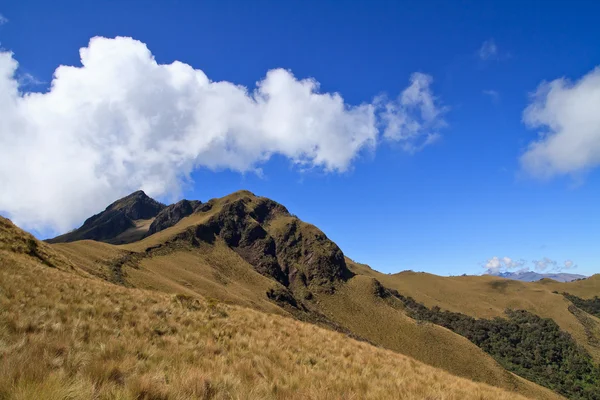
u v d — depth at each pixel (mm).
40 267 20656
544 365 168250
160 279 106312
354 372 11867
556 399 107000
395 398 8922
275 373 9195
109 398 5215
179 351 9469
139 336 10484
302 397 7449
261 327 16172
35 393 4504
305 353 12977
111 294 15789
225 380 7125
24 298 11383
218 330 13609
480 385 15562
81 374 5711
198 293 112125
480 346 189875
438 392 10758
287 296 178250
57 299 12320
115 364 6703
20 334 7812
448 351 130750
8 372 5086
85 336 9016
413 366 15727
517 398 14195
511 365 167625
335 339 17328
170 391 5969
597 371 157500
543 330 197875
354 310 185000
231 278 177625
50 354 6504
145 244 172375
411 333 149500
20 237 30656
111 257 113938
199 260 179250
